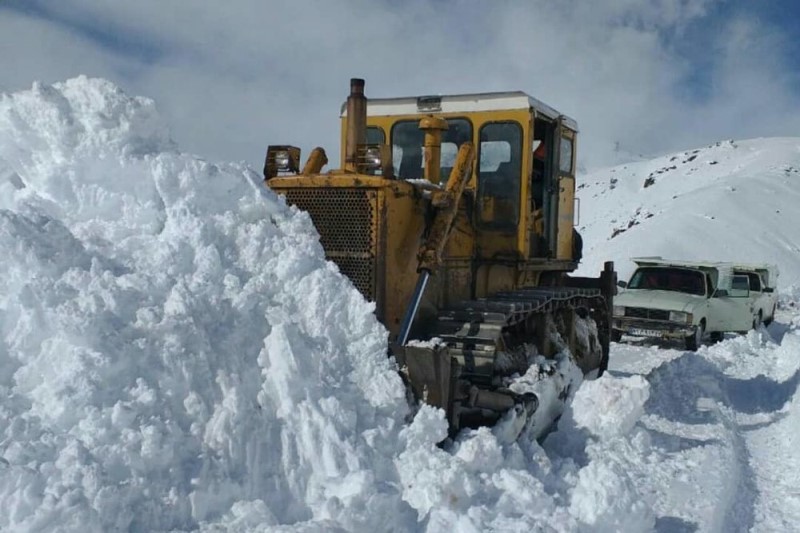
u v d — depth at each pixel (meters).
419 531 3.47
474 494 3.84
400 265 5.31
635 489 4.28
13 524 2.68
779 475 5.88
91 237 4.03
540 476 4.65
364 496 3.39
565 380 6.14
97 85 4.39
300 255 4.35
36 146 4.34
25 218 3.73
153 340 3.51
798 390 8.26
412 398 4.32
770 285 16.97
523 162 6.54
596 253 29.12
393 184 5.18
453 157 6.77
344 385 4.01
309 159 6.13
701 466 5.47
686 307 12.75
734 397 8.77
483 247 6.66
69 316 3.33
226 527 3.03
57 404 3.11
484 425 4.91
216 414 3.47
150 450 3.14
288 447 3.60
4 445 2.92
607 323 8.59
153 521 2.99
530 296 6.24
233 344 3.76
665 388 8.33
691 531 4.33
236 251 4.30
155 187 4.38
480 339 5.27
